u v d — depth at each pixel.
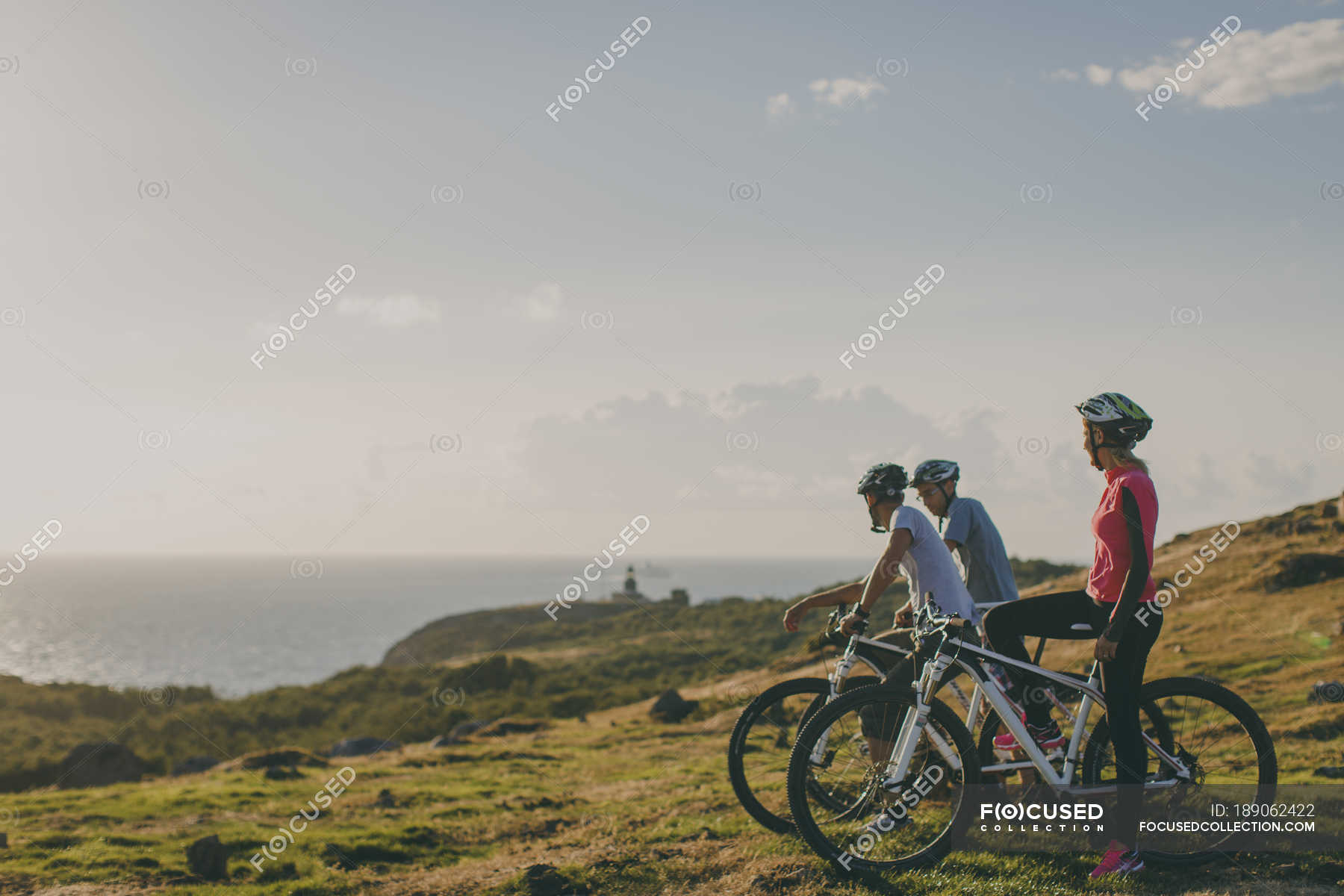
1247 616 23.86
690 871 4.79
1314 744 8.87
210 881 6.70
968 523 5.42
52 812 11.14
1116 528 4.17
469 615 76.81
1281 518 37.19
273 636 151.25
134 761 22.75
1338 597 23.66
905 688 4.45
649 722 25.64
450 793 12.40
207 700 47.50
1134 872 4.09
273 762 17.52
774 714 5.28
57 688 45.25
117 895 6.12
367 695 49.41
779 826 5.14
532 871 5.02
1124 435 4.24
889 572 4.83
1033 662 4.84
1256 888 3.88
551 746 20.44
